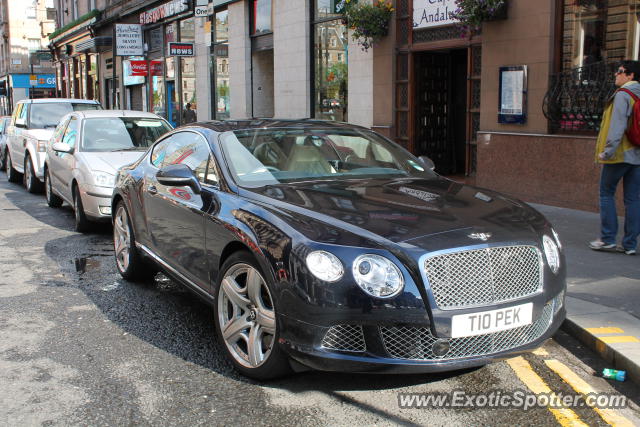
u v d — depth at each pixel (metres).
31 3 59.91
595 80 8.70
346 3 12.28
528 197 9.66
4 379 3.96
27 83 55.88
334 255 3.39
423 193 4.30
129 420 3.42
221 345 4.16
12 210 10.75
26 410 3.54
